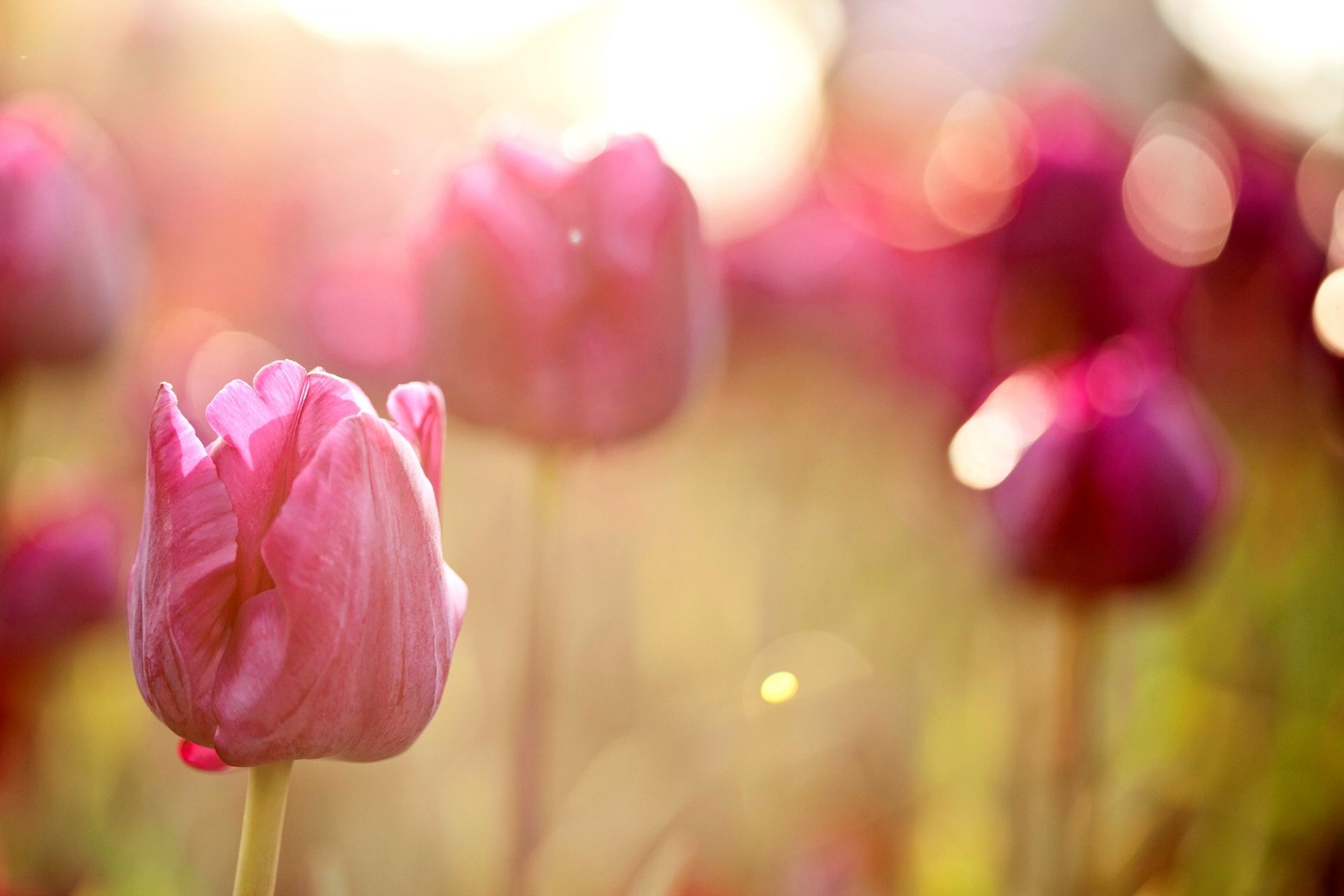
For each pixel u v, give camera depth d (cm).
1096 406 87
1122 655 97
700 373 85
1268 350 105
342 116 137
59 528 93
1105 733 95
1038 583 88
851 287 133
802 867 93
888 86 304
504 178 84
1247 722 95
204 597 72
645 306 84
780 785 96
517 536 103
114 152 127
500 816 95
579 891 95
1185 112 144
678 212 84
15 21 114
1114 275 99
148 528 72
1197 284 106
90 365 90
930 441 120
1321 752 94
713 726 97
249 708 72
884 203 154
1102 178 99
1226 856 91
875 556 124
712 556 115
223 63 132
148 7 128
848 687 102
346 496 71
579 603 106
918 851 94
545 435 84
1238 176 107
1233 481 90
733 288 132
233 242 132
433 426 73
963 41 311
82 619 93
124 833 94
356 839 97
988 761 97
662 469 124
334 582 71
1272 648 98
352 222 131
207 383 102
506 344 83
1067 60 287
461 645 99
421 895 96
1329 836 93
